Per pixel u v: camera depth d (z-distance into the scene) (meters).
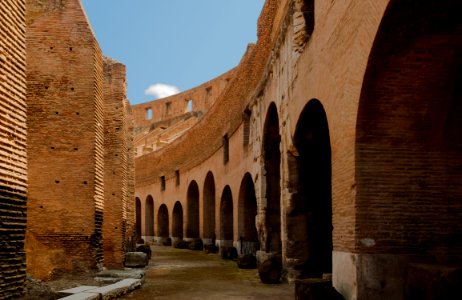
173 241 36.09
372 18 6.75
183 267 17.92
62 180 12.78
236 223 22.30
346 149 7.80
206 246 27.27
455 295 6.16
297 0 11.80
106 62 17.81
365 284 7.18
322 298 7.57
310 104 10.70
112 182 16.81
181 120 53.38
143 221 43.03
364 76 7.12
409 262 7.23
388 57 6.91
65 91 13.12
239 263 17.38
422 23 6.42
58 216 12.62
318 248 12.38
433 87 7.16
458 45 6.73
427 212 7.34
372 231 7.28
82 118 13.08
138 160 45.12
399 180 7.36
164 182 39.62
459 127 7.36
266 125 16.31
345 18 8.04
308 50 10.61
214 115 27.55
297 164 12.38
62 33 13.32
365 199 7.31
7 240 7.08
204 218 29.52
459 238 7.31
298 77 11.51
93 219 12.73
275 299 10.01
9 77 7.27
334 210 8.49
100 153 13.62
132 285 11.18
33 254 11.79
